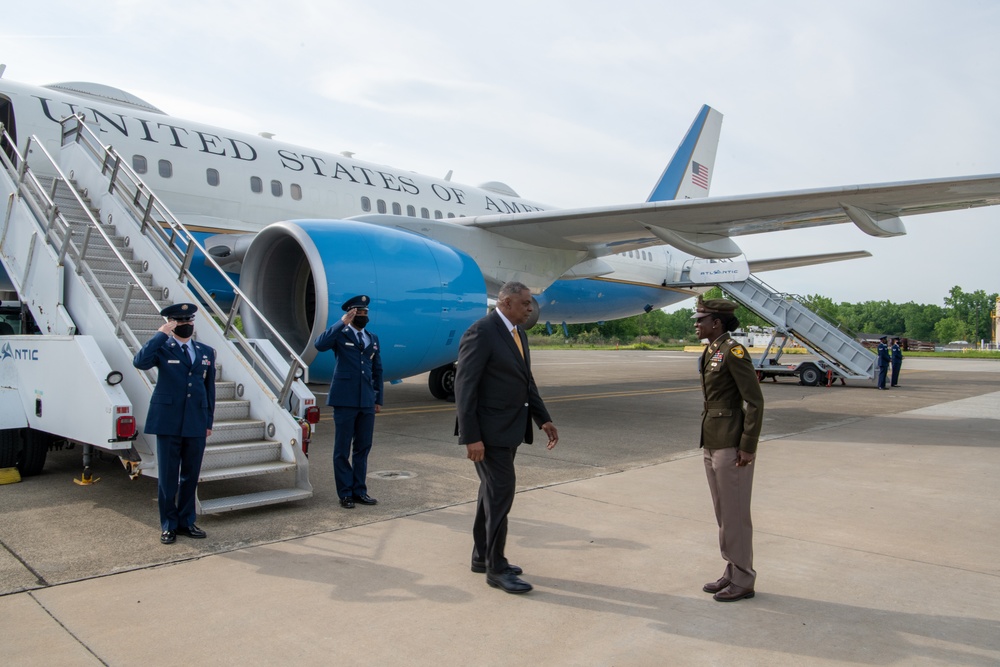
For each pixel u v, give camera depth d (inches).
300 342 343.0
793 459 288.2
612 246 512.4
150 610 126.9
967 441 340.8
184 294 248.7
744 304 765.3
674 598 137.4
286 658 110.0
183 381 168.6
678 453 295.3
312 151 454.0
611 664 110.0
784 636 121.1
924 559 162.9
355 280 311.1
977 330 6117.1
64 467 247.3
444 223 417.7
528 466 263.3
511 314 146.7
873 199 346.3
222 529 178.2
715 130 806.5
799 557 163.5
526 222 419.5
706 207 372.2
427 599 135.0
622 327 3240.7
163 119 385.7
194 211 380.8
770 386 711.7
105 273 248.8
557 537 175.0
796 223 410.3
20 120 332.5
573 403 497.4
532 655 112.7
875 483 243.1
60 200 292.5
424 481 234.7
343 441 201.0
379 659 110.3
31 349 223.0
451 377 478.9
